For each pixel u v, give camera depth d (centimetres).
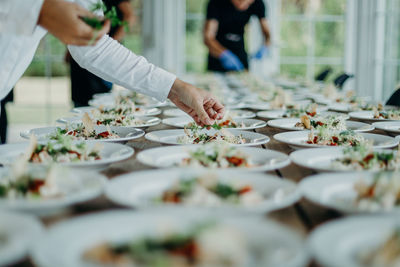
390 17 576
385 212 81
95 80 386
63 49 609
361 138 159
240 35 535
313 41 618
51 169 93
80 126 177
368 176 103
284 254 64
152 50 627
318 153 133
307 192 91
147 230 71
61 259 62
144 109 266
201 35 626
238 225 73
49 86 620
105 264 62
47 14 108
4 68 147
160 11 619
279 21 616
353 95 329
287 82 479
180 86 170
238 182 94
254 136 170
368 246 68
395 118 227
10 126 632
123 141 161
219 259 62
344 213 84
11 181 92
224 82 463
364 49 608
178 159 132
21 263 68
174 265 61
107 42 169
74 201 85
